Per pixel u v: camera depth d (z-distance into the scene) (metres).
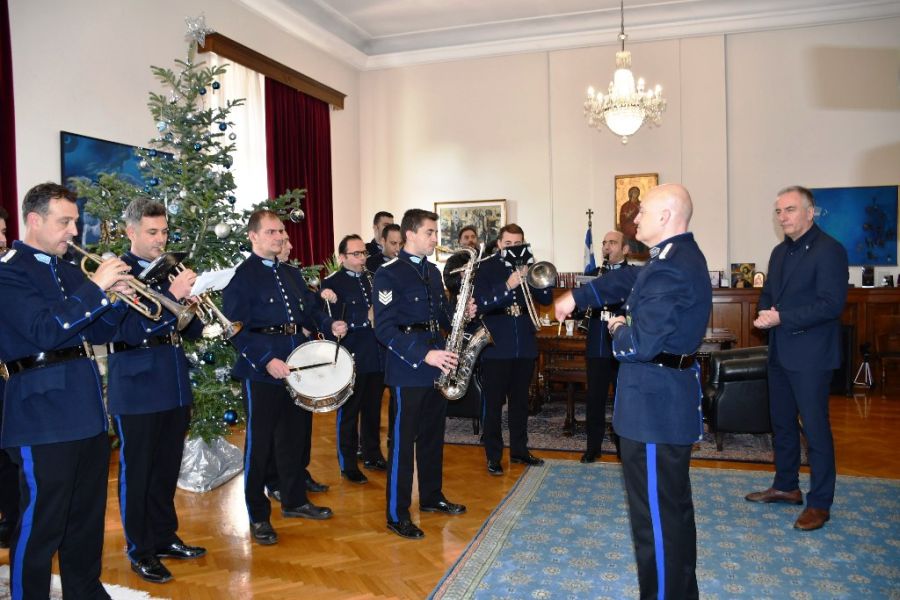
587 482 4.19
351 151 9.31
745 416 4.77
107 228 4.30
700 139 8.23
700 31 8.16
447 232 9.16
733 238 8.25
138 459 2.89
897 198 7.77
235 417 4.27
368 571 3.02
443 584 2.84
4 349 2.21
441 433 3.74
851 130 7.89
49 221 2.25
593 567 2.99
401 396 3.42
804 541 3.22
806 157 8.02
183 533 3.51
